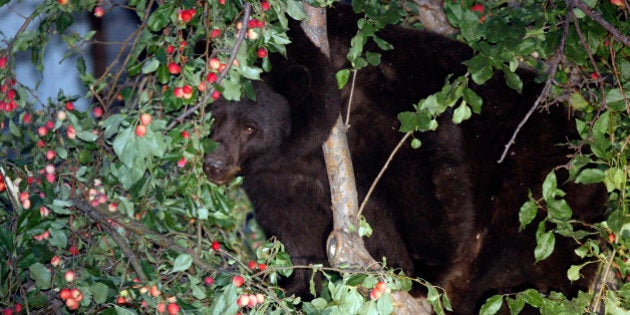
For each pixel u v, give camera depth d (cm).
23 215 672
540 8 770
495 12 863
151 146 664
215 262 818
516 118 884
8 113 774
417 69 900
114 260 809
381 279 665
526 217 718
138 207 806
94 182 817
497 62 697
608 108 685
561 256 853
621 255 748
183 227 841
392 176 898
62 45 1273
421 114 745
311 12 816
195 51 795
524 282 881
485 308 686
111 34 1273
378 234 921
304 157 886
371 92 898
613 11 736
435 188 883
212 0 671
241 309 683
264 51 713
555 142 870
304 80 824
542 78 798
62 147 784
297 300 666
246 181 948
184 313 683
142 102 738
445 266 904
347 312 642
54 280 695
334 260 748
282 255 735
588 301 692
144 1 774
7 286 690
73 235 786
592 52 734
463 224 885
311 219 939
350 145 912
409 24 1040
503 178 883
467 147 886
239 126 848
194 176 731
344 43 891
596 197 845
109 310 657
